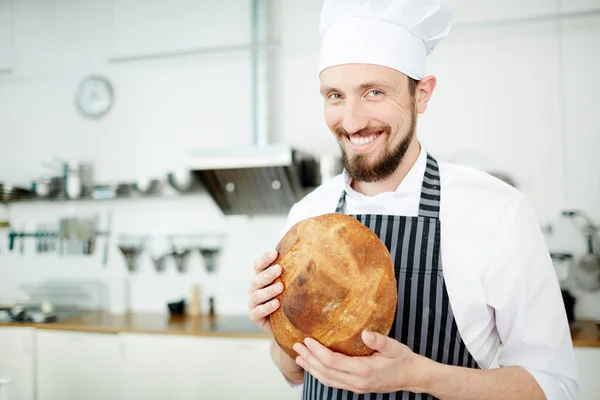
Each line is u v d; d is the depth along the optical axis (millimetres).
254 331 3129
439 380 917
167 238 4055
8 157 4508
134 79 4207
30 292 4355
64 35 4438
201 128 4035
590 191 3236
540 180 3311
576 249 3230
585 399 2600
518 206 1082
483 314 1060
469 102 3447
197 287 3801
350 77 1032
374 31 1035
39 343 3490
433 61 3516
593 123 3240
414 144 1169
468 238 1082
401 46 1042
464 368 957
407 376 896
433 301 1077
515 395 935
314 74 3785
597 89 3236
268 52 3781
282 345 984
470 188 1138
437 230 1101
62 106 4391
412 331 1080
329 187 1399
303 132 3789
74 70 4340
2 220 4477
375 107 1022
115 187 3953
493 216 1081
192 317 3711
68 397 3404
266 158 3227
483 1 3443
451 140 3473
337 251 966
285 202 3566
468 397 926
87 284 4211
